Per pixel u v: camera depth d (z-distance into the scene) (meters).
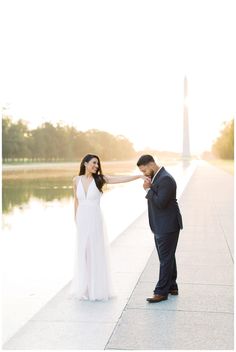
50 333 4.95
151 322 5.22
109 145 111.31
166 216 5.92
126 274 7.28
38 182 39.12
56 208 19.58
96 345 4.64
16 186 33.72
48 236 12.30
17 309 6.09
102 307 5.75
